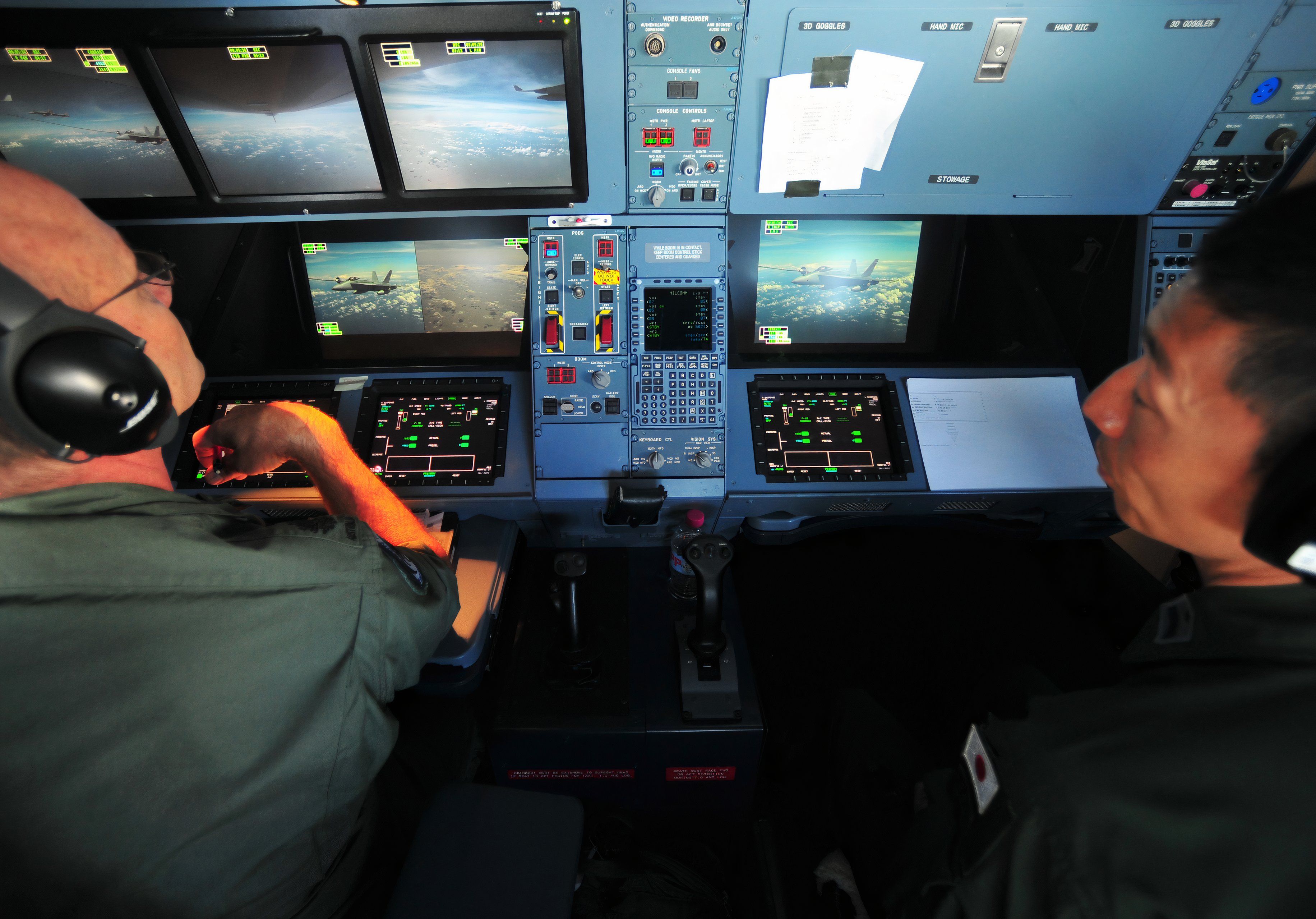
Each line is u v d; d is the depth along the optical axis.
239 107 1.25
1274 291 0.40
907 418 1.63
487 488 1.54
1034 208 1.46
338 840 0.76
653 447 1.54
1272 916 0.41
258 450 1.03
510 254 1.78
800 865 1.51
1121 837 0.45
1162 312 0.49
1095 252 1.62
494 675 1.69
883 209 1.46
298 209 1.42
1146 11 1.15
